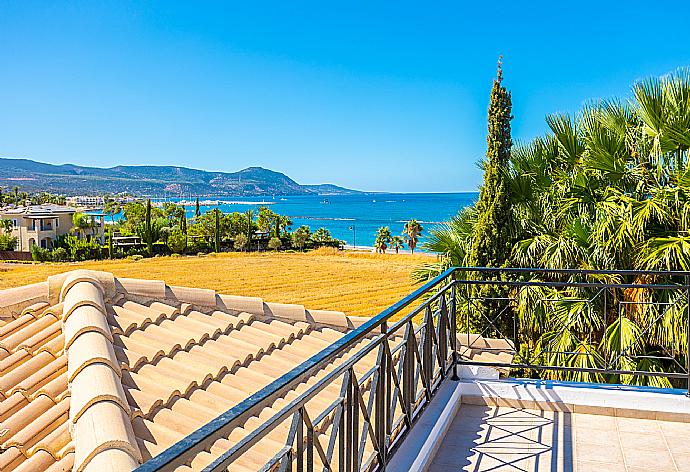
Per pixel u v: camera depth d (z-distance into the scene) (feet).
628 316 23.09
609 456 11.07
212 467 4.06
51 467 10.08
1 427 11.59
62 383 13.08
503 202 25.96
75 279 18.26
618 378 22.39
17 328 16.39
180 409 13.43
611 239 23.20
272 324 21.03
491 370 14.73
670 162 23.50
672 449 11.34
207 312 20.54
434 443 11.03
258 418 14.07
